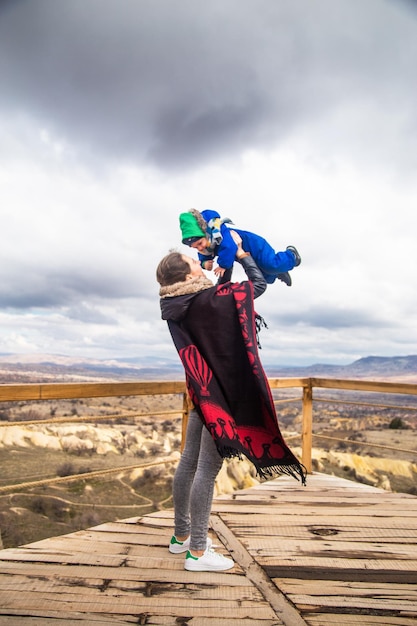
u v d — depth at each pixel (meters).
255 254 2.07
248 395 1.77
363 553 2.11
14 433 27.22
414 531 2.42
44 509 15.39
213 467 1.83
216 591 1.70
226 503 2.92
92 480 19.81
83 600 1.60
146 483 19.64
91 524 14.32
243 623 1.47
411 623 1.49
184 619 1.49
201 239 1.97
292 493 3.20
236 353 1.77
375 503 2.95
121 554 2.04
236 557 2.04
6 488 1.91
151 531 2.36
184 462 1.98
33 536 12.88
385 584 1.79
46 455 24.67
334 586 1.76
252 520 2.57
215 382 1.75
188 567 1.85
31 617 1.48
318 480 3.63
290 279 2.19
